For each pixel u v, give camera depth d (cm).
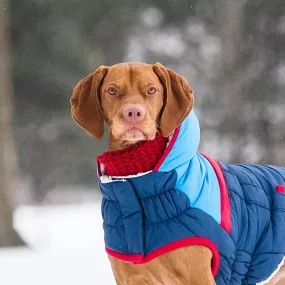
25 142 2464
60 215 1917
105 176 513
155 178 501
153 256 496
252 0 2348
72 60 2412
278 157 2288
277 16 2331
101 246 1243
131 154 502
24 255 1095
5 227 1447
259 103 2303
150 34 2502
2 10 1669
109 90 510
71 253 1109
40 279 870
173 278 506
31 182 2514
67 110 2452
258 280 546
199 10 2478
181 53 2512
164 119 506
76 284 834
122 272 524
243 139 2283
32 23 2414
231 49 2339
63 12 2409
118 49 2442
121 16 2428
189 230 493
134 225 502
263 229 542
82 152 2445
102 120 523
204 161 541
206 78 2409
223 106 2312
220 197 518
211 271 508
